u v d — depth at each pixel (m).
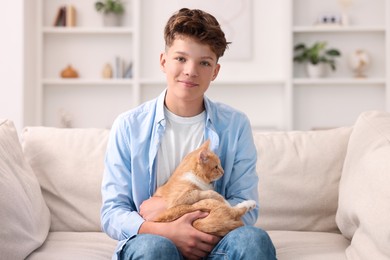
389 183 1.41
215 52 1.52
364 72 4.45
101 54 4.52
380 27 4.27
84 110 4.54
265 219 1.94
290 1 4.23
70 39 4.51
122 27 4.40
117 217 1.50
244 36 4.45
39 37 4.34
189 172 1.48
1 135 1.80
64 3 4.50
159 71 4.48
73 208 1.94
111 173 1.61
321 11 4.44
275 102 4.49
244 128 1.70
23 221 1.58
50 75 4.51
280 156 2.00
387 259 1.33
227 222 1.37
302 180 1.95
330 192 1.94
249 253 1.26
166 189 1.49
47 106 4.53
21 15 3.96
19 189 1.64
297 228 1.94
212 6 4.45
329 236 1.84
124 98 4.54
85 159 1.99
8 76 3.97
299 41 4.47
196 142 1.63
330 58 4.49
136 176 1.60
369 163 1.59
